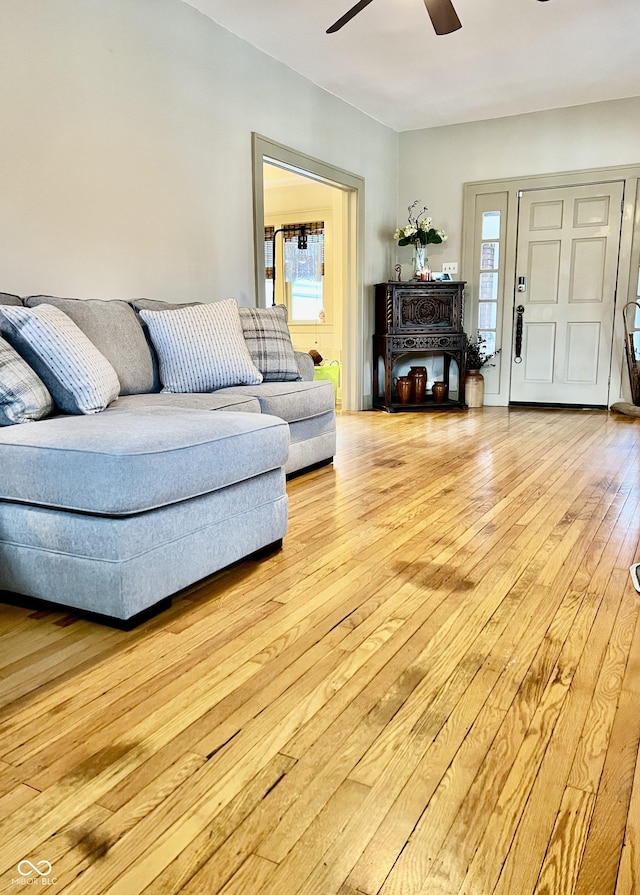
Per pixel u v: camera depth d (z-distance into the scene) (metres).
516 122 5.95
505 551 2.29
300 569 2.14
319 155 5.11
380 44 4.29
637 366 5.68
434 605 1.86
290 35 4.11
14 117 2.75
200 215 3.88
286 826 1.04
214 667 1.52
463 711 1.35
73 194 3.05
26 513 1.75
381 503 2.91
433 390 6.32
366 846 1.00
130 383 2.84
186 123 3.71
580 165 5.77
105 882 0.93
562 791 1.11
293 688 1.44
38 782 1.14
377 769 1.17
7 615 1.81
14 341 2.19
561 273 6.02
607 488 3.13
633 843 1.00
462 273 6.40
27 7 2.77
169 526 1.77
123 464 1.58
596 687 1.43
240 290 4.27
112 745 1.24
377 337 6.26
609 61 4.67
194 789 1.12
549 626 1.73
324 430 3.61
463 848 0.99
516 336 6.29
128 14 3.28
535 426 5.09
